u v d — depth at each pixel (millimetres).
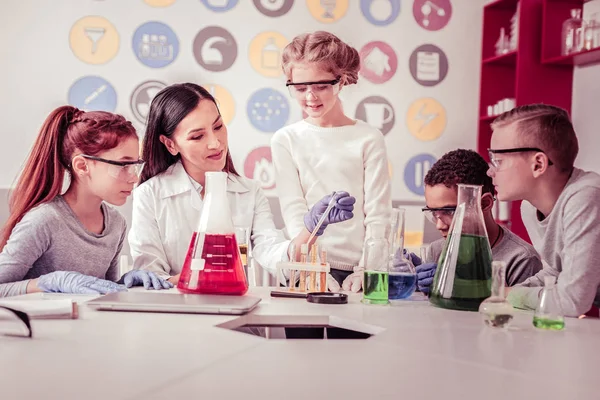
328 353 764
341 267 2105
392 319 1065
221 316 1045
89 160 1568
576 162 3826
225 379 630
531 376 671
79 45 3902
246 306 1079
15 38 3836
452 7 4281
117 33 3938
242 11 4062
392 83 4250
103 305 1077
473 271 1182
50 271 1668
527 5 3746
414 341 861
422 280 1471
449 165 1780
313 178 2186
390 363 717
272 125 4125
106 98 3947
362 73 4215
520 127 1426
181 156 2021
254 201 2094
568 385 635
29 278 1661
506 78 4203
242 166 4109
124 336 853
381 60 4227
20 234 1579
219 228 1287
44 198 1656
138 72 3973
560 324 998
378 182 2184
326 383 623
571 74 3793
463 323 1036
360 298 1379
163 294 1203
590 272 1239
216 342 819
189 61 4027
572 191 1343
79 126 1596
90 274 1741
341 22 4172
